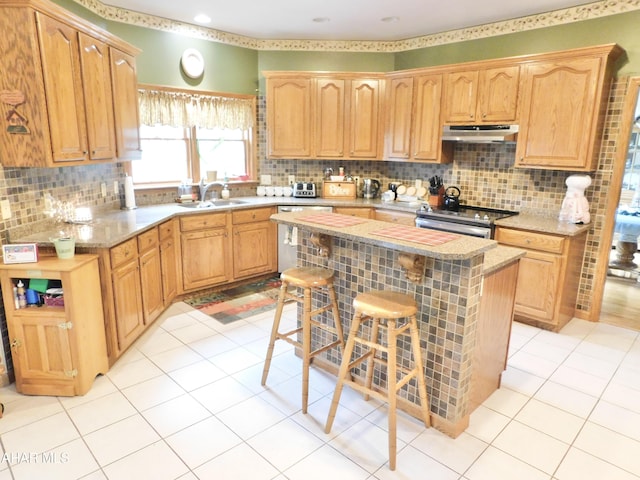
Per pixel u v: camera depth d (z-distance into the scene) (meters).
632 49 3.30
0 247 2.49
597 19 3.47
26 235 2.75
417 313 2.28
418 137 4.43
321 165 5.22
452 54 4.45
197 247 4.05
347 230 2.37
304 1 3.56
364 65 4.94
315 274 2.47
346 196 5.00
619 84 3.37
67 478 1.90
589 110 3.31
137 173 4.31
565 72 3.38
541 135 3.58
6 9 2.30
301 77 4.64
